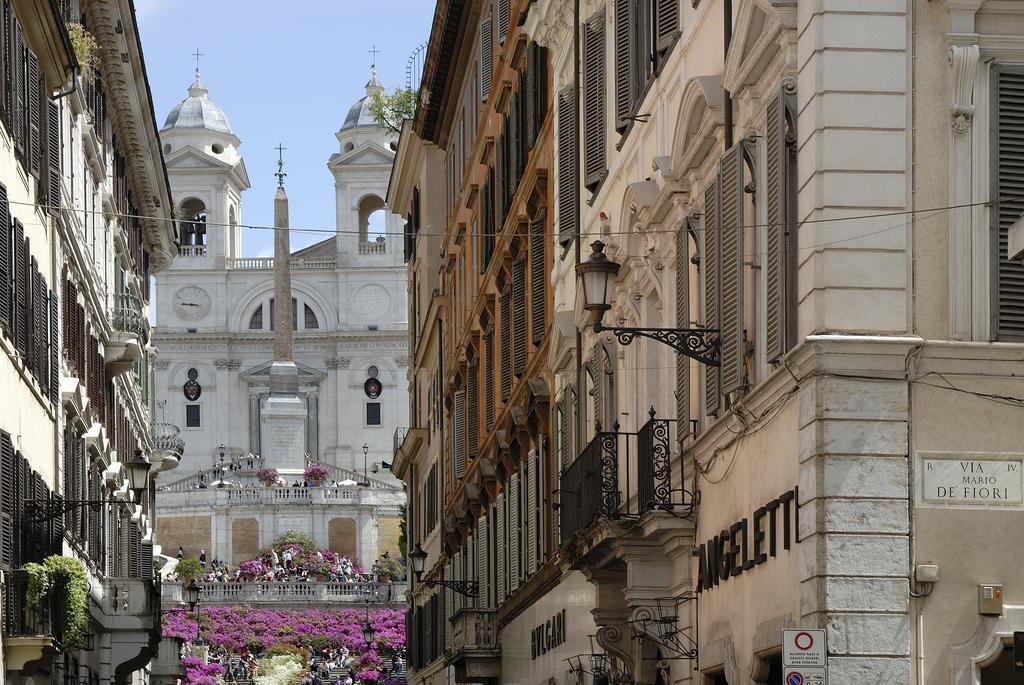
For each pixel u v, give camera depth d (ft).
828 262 60.44
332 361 589.32
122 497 183.62
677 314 80.33
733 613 72.28
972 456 60.49
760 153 68.13
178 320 586.86
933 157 61.05
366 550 507.30
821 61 60.95
